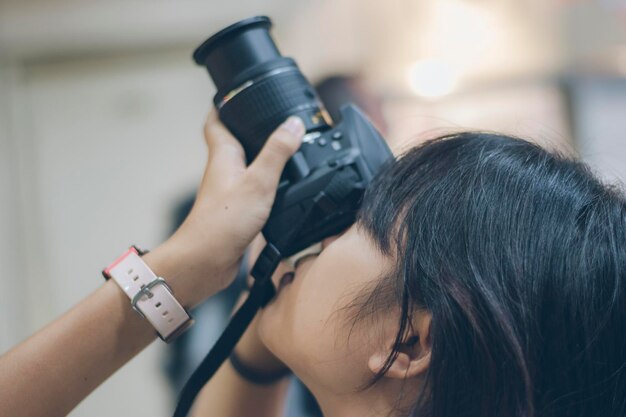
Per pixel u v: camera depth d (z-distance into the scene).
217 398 0.84
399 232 0.64
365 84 1.81
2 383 0.65
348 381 0.65
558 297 0.61
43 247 2.32
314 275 0.67
